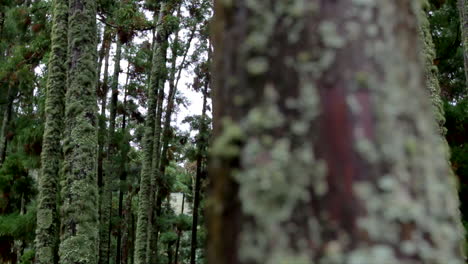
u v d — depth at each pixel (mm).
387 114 967
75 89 6074
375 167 926
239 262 932
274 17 1031
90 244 5676
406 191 931
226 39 1100
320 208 906
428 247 908
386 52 1015
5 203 12680
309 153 936
